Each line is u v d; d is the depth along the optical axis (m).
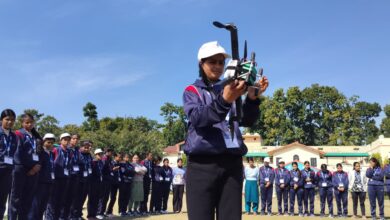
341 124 60.16
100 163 12.35
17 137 7.79
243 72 1.97
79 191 10.82
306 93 59.25
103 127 56.62
